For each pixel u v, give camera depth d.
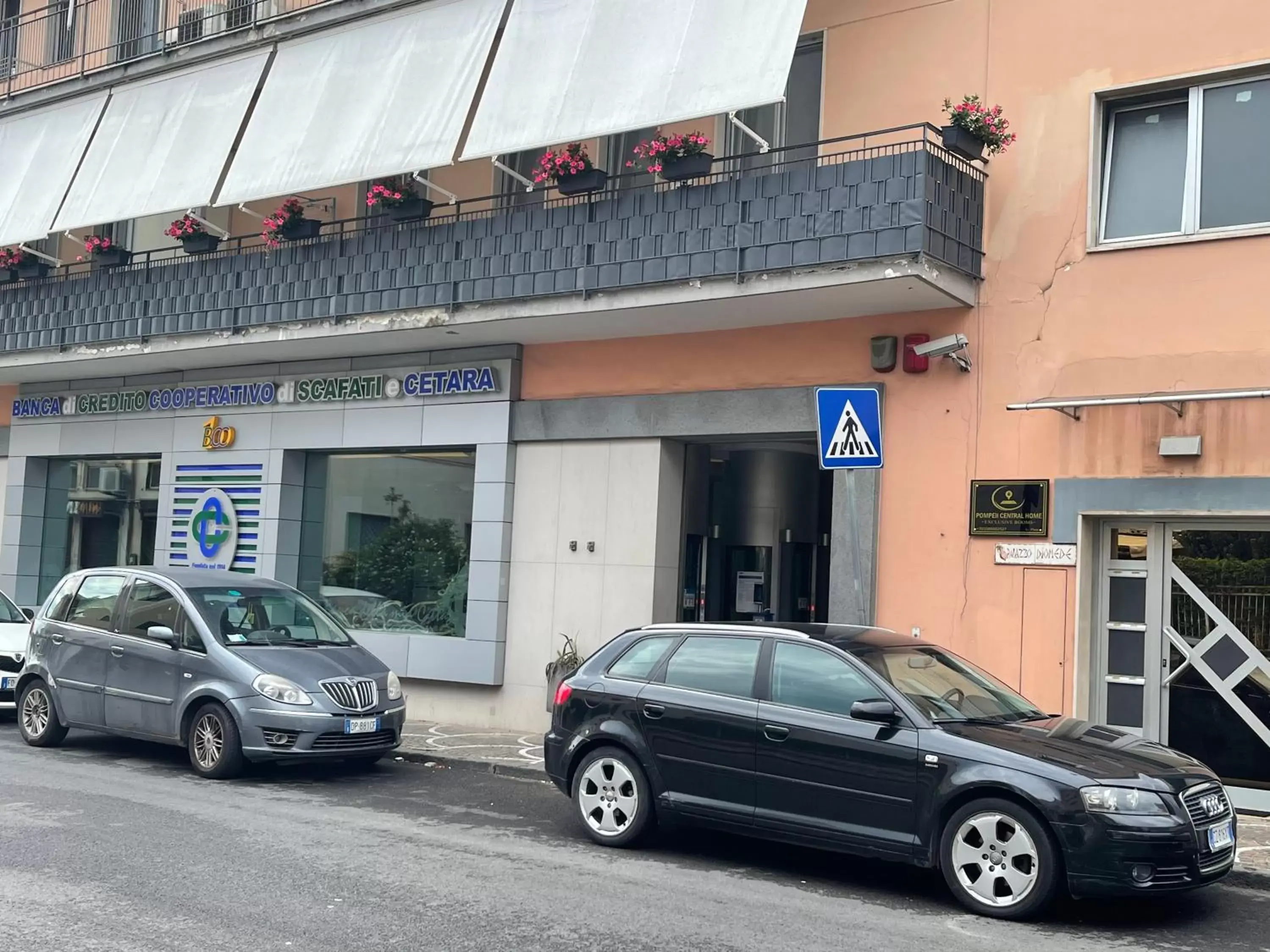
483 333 13.68
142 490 18.44
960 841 6.95
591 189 12.50
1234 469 9.79
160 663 11.14
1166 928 6.77
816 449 13.82
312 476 16.45
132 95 17.03
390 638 14.86
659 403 13.02
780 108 12.64
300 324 14.62
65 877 7.06
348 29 14.70
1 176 18.39
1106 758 6.96
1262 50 10.03
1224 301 10.00
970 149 10.79
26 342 17.62
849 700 7.56
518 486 14.13
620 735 8.34
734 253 11.24
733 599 13.87
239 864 7.52
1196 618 10.19
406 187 13.88
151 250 17.25
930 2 11.74
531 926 6.36
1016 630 10.70
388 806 9.70
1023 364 10.89
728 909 6.85
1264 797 9.78
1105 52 10.77
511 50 12.91
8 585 19.41
